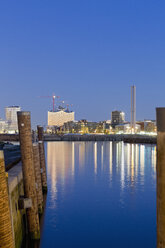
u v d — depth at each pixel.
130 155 84.50
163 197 5.75
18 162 27.20
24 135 16.52
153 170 52.50
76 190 34.34
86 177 44.38
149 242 19.06
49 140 196.88
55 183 39.00
